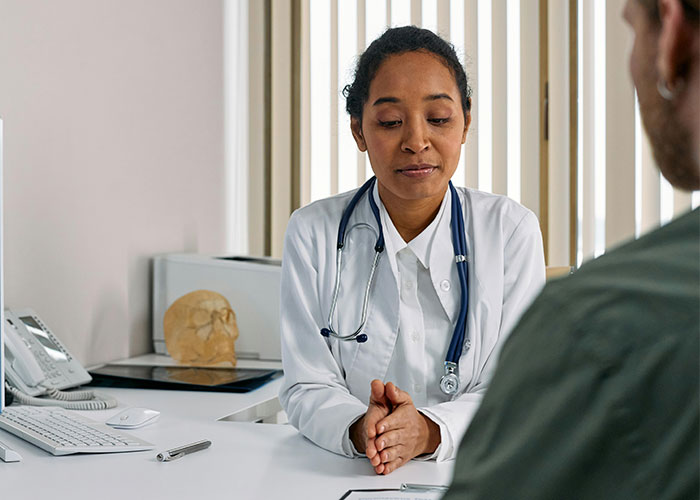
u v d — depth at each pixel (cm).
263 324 233
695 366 42
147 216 241
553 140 273
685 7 47
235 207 298
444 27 279
